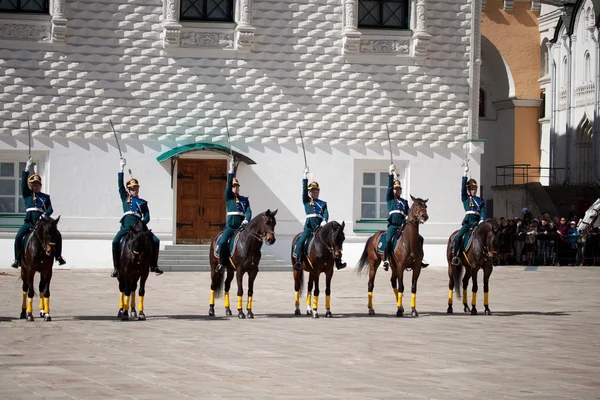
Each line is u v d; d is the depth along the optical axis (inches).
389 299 1090.7
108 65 1434.5
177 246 1433.3
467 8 1539.1
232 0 1472.7
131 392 529.7
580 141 2032.5
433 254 1530.5
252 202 1475.1
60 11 1405.0
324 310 971.3
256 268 895.7
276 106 1480.1
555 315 942.4
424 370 607.8
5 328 798.5
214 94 1462.8
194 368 610.5
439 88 1529.3
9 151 1413.6
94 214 1430.9
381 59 1505.9
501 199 2047.2
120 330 794.2
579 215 1835.6
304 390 538.6
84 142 1428.4
